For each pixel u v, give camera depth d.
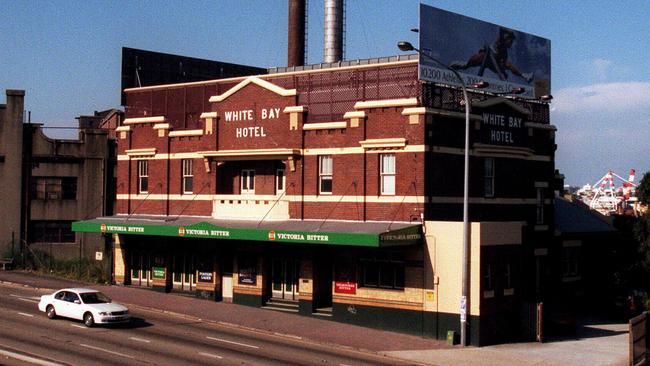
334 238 32.78
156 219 42.84
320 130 37.19
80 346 27.33
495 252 32.62
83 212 55.53
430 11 34.84
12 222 53.75
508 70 40.12
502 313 32.97
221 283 40.72
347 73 36.94
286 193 38.22
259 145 39.47
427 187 33.88
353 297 35.09
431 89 34.75
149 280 44.59
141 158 44.94
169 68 58.16
